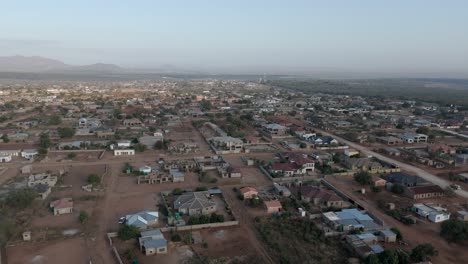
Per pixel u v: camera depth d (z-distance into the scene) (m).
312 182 103.31
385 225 76.69
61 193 92.38
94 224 75.38
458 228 70.62
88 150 136.50
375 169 115.75
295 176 108.75
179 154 133.12
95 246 66.69
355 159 121.06
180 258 63.00
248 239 70.44
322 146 147.50
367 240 68.69
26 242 67.50
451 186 99.88
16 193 84.00
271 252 65.62
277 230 74.12
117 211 82.12
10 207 81.00
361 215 78.94
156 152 135.88
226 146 141.62
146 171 109.31
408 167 121.50
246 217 80.25
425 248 63.28
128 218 75.44
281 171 109.62
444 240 71.00
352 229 73.69
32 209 81.94
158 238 67.12
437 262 62.50
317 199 87.62
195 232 72.56
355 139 159.88
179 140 157.62
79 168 114.50
